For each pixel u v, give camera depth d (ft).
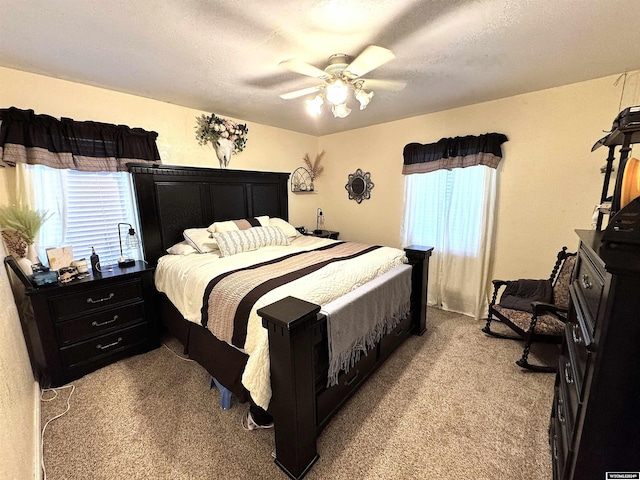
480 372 7.21
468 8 4.59
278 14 4.70
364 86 7.17
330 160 14.80
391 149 12.35
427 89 8.41
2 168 6.77
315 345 4.89
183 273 7.45
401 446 5.10
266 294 5.52
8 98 6.72
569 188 8.51
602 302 2.84
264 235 9.84
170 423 5.64
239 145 11.50
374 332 6.56
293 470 4.49
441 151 10.43
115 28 5.07
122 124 8.47
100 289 7.37
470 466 4.71
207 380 6.97
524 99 8.88
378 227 13.34
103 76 7.23
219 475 4.58
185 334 7.43
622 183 3.68
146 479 4.51
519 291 8.77
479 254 10.12
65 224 7.64
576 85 8.02
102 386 6.76
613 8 4.57
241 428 5.51
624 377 2.75
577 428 3.17
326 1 4.39
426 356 7.95
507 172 9.52
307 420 4.55
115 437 5.30
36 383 6.56
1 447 3.23
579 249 4.77
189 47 5.78
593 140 7.97
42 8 4.46
